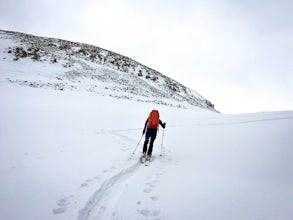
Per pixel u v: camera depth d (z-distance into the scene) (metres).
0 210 2.72
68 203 3.07
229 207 3.09
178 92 57.00
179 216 2.90
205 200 3.33
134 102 24.47
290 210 2.90
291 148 5.70
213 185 3.89
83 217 2.88
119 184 4.11
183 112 21.50
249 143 6.74
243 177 4.18
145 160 5.60
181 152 6.48
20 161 4.50
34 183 3.59
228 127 10.35
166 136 9.05
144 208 3.14
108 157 5.57
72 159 5.05
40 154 5.10
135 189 3.82
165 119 15.13
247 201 3.23
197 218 2.84
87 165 4.75
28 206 2.89
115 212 3.02
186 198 3.43
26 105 13.15
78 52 50.22
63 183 3.71
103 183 3.87
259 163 4.88
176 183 4.07
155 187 3.91
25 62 31.55
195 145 7.20
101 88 30.98
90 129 9.31
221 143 7.13
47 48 42.78
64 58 39.56
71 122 10.26
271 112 17.02
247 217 2.80
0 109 10.62
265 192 3.49
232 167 4.79
